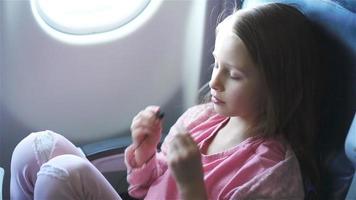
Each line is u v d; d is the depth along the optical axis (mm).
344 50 962
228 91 1001
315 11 1035
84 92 1536
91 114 1585
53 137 1165
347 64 958
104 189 1068
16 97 1436
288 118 1031
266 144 1026
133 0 1503
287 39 992
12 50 1357
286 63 993
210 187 1015
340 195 970
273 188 956
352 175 947
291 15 1021
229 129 1122
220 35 1021
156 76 1616
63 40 1431
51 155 1129
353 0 945
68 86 1500
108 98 1584
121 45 1515
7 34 1328
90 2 1489
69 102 1529
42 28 1380
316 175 1024
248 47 965
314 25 1033
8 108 1446
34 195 1042
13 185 1188
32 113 1483
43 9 1386
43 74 1439
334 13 983
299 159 1025
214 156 1062
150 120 1077
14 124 1481
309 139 1039
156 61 1589
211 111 1209
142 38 1533
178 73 1638
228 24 1019
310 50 1017
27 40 1366
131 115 1646
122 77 1567
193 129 1190
